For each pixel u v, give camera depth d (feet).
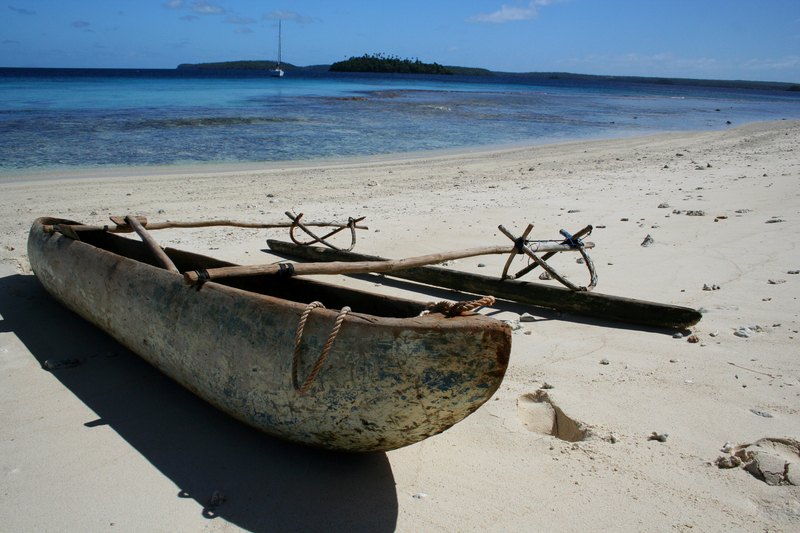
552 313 15.53
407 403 7.43
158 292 10.40
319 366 7.24
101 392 11.01
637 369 11.59
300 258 21.22
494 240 22.53
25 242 21.79
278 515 7.54
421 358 7.26
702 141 63.62
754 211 25.16
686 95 274.57
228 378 8.67
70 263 13.42
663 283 16.78
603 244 21.44
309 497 7.92
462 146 60.64
